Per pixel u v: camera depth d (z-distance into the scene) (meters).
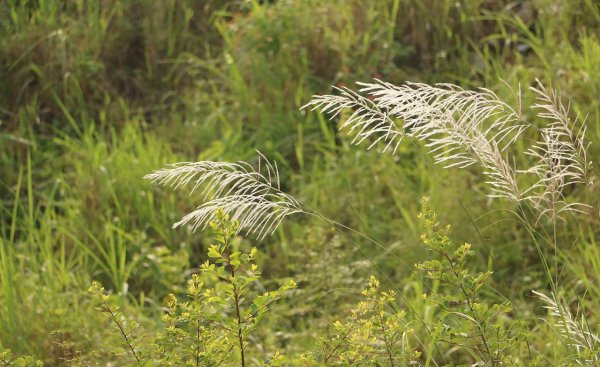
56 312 5.52
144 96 8.81
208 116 8.24
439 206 6.62
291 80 8.31
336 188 7.15
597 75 7.31
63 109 8.20
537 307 5.83
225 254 6.61
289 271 6.55
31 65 8.59
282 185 7.56
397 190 7.07
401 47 8.46
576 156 3.65
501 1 8.70
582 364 3.64
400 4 8.75
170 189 7.26
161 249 6.60
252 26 8.55
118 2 9.30
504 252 6.32
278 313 5.93
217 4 9.52
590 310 5.64
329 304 5.82
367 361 3.44
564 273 6.06
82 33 9.04
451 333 3.49
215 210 3.40
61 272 6.35
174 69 8.95
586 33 8.10
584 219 6.35
